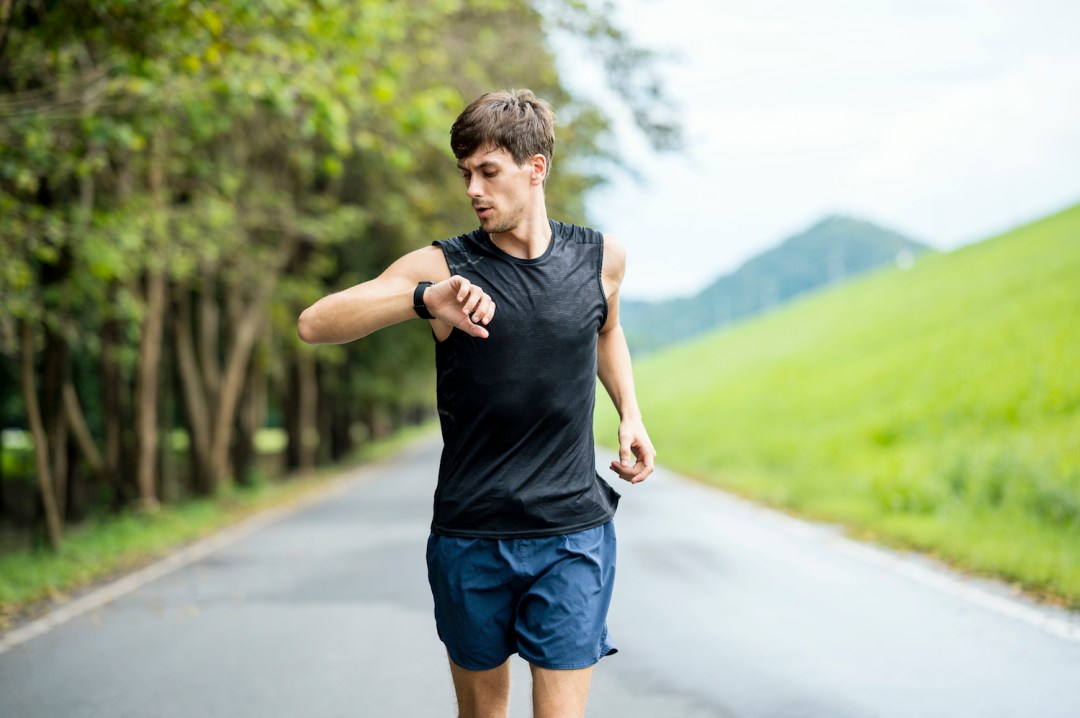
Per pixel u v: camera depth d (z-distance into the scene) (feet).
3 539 53.16
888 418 80.07
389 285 9.04
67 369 47.62
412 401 127.03
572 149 57.11
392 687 17.85
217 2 26.96
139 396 51.88
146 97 31.96
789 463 71.10
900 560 30.19
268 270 63.93
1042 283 125.70
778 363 163.53
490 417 9.10
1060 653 18.65
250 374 74.28
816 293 305.32
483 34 49.44
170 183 50.70
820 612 22.98
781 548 33.73
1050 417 65.92
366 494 64.90
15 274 34.14
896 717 15.38
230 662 19.83
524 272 9.12
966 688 16.70
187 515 49.75
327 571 31.45
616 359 10.13
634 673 18.26
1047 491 37.01
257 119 55.21
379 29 31.76
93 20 26.78
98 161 34.06
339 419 120.37
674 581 27.53
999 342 96.68
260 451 165.89
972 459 44.34
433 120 33.09
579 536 9.32
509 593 9.31
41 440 37.27
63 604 26.99
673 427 128.67
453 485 9.30
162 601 26.89
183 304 60.49
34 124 29.78
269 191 58.70
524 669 19.13
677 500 52.80
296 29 30.22
